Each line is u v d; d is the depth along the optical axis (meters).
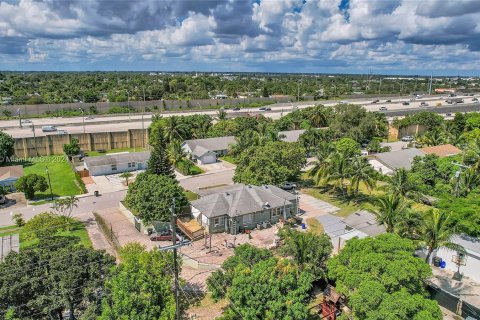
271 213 50.12
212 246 43.81
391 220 35.12
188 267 39.34
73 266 26.58
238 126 96.56
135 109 139.50
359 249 27.73
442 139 86.44
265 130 90.94
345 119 98.19
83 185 63.88
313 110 113.06
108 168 74.25
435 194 55.16
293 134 95.38
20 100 155.38
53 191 63.59
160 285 26.20
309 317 30.44
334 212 53.56
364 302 23.55
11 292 24.19
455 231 36.44
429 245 33.59
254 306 25.75
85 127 107.19
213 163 82.12
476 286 35.53
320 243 33.28
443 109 137.50
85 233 46.47
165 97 170.62
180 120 96.75
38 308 24.81
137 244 33.25
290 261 31.36
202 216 47.88
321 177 61.81
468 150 62.03
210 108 146.62
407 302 22.53
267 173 54.91
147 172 55.91
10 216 52.50
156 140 78.62
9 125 109.06
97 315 24.66
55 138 89.50
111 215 52.94
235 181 59.19
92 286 25.98
